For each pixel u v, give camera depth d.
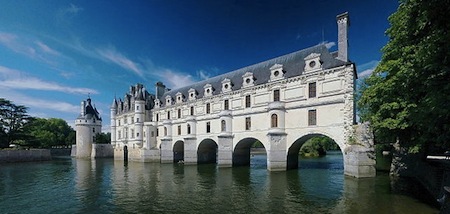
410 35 15.10
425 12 9.55
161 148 56.31
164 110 60.19
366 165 26.88
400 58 18.08
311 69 33.47
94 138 86.88
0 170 48.41
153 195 22.80
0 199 22.77
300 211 16.81
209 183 28.20
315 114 32.59
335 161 51.56
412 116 15.14
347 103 29.41
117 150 73.25
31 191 26.27
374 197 19.00
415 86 15.19
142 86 69.81
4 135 73.81
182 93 57.97
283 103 35.69
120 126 73.94
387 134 21.14
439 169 17.25
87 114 86.50
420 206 16.22
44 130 108.38
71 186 28.78
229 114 43.03
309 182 26.81
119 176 36.12
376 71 21.20
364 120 31.84
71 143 112.12
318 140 70.69
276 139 34.97
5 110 75.00
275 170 34.81
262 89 38.84
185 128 53.47
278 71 37.34
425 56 11.21
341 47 31.72
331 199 19.55
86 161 69.62
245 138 40.81
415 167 25.58
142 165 52.59
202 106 49.38
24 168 51.44
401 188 21.59
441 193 15.91
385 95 20.41
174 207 18.67
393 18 18.75
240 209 17.70
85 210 18.69
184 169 42.75
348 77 29.64
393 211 15.49
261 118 38.59
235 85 44.75
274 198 20.53
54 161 70.69
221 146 41.97
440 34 9.77
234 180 29.72
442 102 10.59
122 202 20.56
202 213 17.05
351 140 28.34
